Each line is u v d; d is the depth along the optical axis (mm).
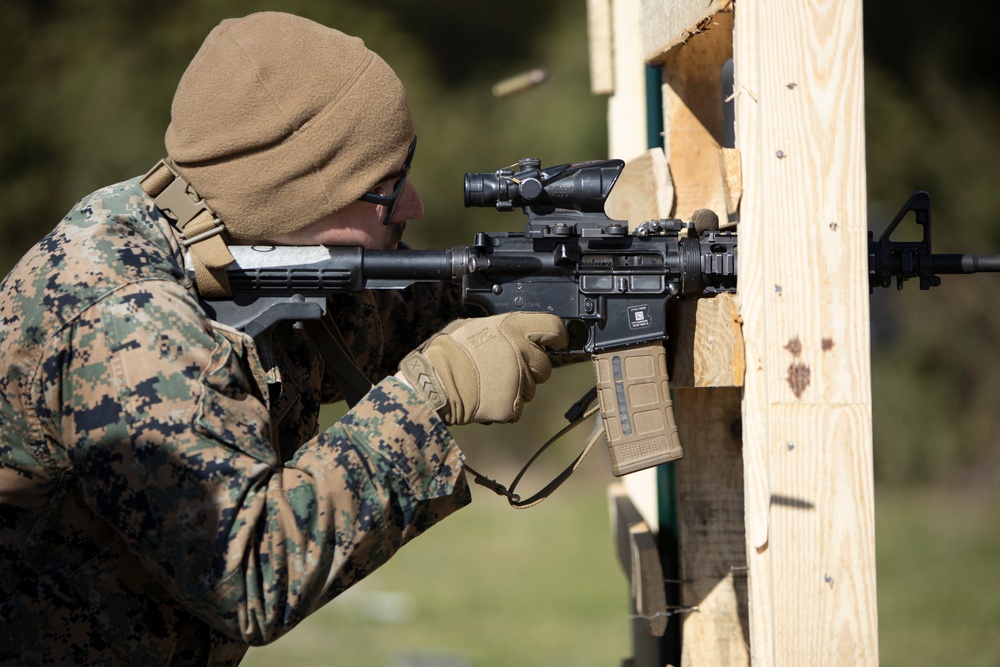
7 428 4961
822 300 5348
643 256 5758
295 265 5547
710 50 6703
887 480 26953
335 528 4910
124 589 5070
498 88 9711
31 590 5000
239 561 4695
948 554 19156
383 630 15016
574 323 6098
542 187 5777
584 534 21844
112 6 29234
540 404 29062
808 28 5332
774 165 5348
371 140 5418
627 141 9086
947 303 27781
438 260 5711
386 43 31016
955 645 13328
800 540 5324
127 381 4750
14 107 28297
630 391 5734
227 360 4980
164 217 5414
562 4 32969
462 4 33094
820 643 5309
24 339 4887
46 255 5039
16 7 29000
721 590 6539
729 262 5711
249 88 5250
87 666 5027
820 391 5348
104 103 28344
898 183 28859
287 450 5863
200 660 5312
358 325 6500
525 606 16391
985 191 28828
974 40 30359
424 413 5145
